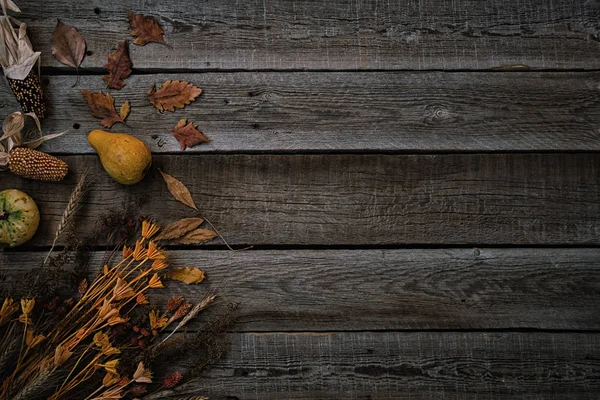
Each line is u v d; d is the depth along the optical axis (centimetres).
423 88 179
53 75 177
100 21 178
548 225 178
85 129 177
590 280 178
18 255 176
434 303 178
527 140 178
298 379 177
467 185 178
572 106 179
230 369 176
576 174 179
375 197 178
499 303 178
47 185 176
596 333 178
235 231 177
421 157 178
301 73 178
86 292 170
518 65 179
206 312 177
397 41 179
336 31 179
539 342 178
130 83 178
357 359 177
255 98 178
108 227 175
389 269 178
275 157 178
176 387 175
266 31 178
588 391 177
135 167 171
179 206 177
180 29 178
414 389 177
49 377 168
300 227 178
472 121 178
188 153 177
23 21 177
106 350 167
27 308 165
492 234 178
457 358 177
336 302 177
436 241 178
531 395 177
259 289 177
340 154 178
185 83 177
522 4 179
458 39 179
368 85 178
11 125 172
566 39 179
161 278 176
